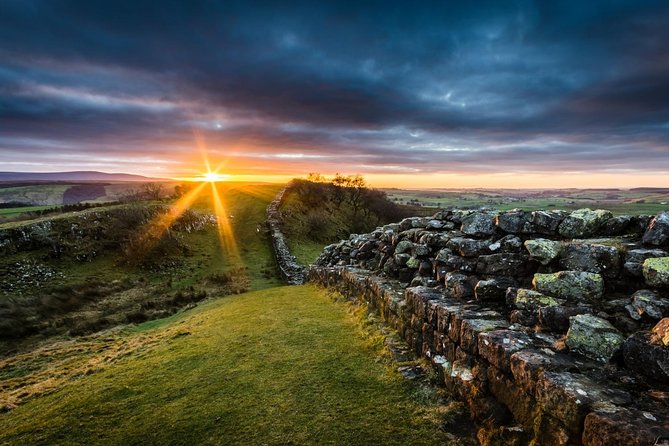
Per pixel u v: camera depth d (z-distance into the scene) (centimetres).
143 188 6338
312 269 2148
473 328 548
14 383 1018
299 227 5466
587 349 439
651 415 324
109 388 752
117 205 4603
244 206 6309
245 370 766
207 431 558
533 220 727
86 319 1977
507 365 463
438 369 627
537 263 659
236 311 1391
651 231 555
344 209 7988
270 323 1115
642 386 375
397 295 909
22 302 2055
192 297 2389
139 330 1661
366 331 912
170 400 669
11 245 2655
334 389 646
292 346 881
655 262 485
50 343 1639
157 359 912
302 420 562
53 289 2333
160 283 2770
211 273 3152
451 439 486
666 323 392
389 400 593
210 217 5081
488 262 727
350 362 753
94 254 2962
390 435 507
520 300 586
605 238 636
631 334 438
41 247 2773
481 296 668
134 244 3186
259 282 2877
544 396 394
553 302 551
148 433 568
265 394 653
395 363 709
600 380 391
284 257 3325
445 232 972
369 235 1664
